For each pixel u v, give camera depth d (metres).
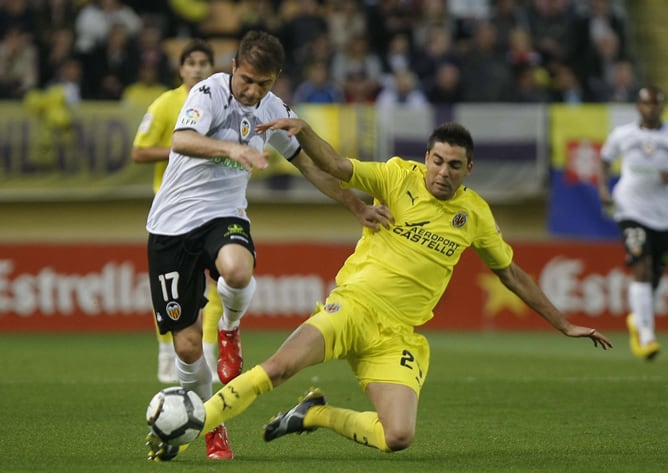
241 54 18.88
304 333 18.41
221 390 17.78
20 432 22.00
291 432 19.52
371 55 58.88
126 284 50.38
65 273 50.12
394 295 19.14
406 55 58.69
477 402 27.25
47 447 20.20
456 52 57.50
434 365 36.41
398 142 50.72
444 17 59.94
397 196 19.50
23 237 53.47
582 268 52.19
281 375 17.94
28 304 50.00
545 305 19.89
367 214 19.48
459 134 19.00
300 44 58.09
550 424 23.70
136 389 29.19
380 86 56.31
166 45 59.09
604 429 23.00
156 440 17.89
